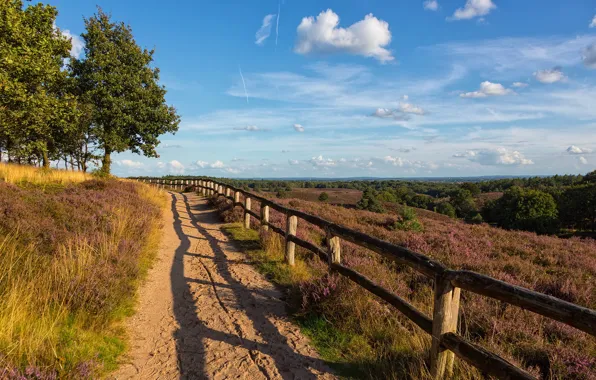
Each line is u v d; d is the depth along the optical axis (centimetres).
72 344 317
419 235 1106
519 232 1548
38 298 373
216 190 1808
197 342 382
